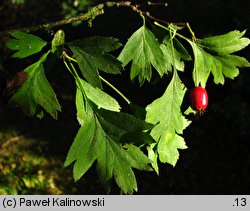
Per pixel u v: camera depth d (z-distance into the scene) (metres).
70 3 1.21
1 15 1.21
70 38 1.32
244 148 1.12
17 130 1.17
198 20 1.32
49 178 0.97
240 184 1.03
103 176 0.28
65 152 1.10
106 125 0.28
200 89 0.30
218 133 1.17
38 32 0.92
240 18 1.26
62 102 1.29
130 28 1.34
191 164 1.09
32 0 1.26
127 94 1.18
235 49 0.30
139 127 0.28
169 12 1.34
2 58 1.11
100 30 1.34
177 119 0.29
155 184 1.03
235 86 1.15
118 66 0.27
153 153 0.29
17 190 0.89
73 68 0.28
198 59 0.30
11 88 0.28
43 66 0.28
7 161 1.02
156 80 1.12
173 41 0.29
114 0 1.22
